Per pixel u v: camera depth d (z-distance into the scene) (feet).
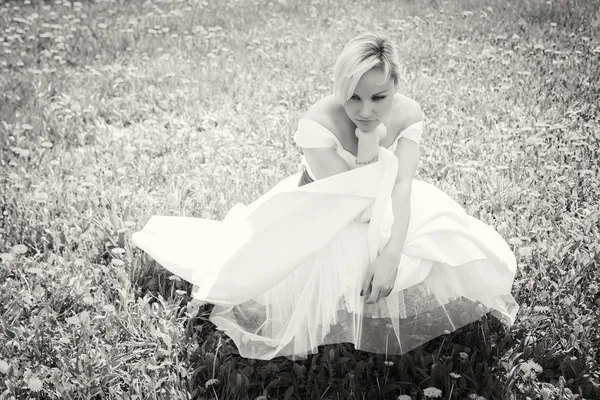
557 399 7.77
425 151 13.98
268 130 15.48
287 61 20.35
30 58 21.20
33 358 8.66
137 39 23.15
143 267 10.47
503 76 17.84
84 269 10.39
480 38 21.08
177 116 16.85
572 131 14.23
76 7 27.40
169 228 10.50
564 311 8.98
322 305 8.32
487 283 8.86
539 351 8.38
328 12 25.64
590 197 11.65
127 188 13.01
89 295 9.80
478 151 13.76
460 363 8.26
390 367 8.48
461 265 8.76
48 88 18.35
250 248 8.35
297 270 8.70
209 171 13.55
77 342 8.87
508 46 20.12
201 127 16.11
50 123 16.05
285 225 8.27
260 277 8.36
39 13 27.09
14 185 12.86
